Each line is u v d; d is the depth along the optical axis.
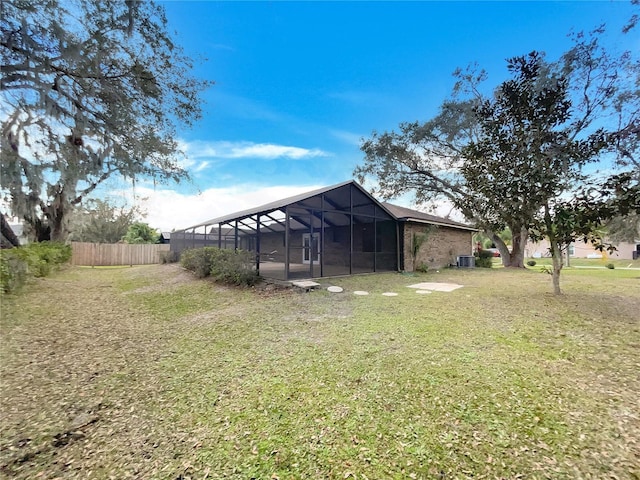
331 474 1.89
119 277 12.31
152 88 6.41
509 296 7.04
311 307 6.24
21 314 6.20
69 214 12.62
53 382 3.29
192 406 2.73
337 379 3.07
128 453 2.17
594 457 1.93
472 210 8.09
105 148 6.72
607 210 5.57
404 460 1.97
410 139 15.57
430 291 7.95
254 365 3.53
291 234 17.27
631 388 2.76
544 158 6.10
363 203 11.57
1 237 8.33
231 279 9.23
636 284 8.72
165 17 6.09
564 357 3.47
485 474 1.84
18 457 2.16
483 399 2.62
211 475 1.93
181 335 4.89
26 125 6.14
